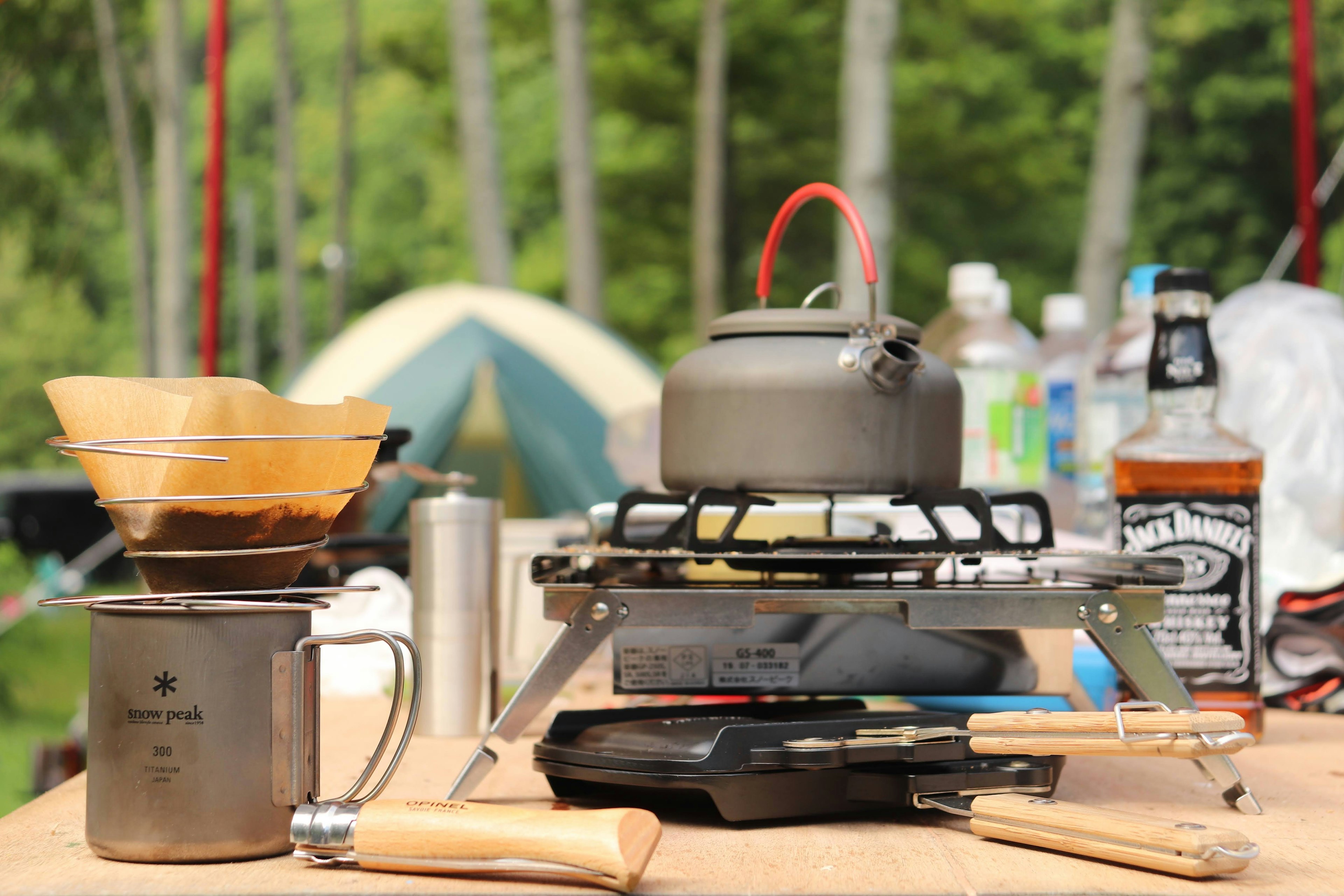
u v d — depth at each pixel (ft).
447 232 63.87
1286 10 45.68
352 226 66.18
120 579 27.61
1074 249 48.29
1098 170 28.48
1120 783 3.25
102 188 55.11
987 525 2.79
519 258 53.11
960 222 48.44
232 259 68.23
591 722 2.99
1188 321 3.79
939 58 47.78
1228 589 3.76
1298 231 8.85
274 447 2.40
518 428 16.69
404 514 15.96
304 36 68.85
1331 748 3.76
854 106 24.62
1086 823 2.38
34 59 48.03
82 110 49.55
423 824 2.27
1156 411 3.88
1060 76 49.01
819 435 2.87
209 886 2.22
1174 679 2.84
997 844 2.53
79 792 3.09
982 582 3.20
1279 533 5.47
